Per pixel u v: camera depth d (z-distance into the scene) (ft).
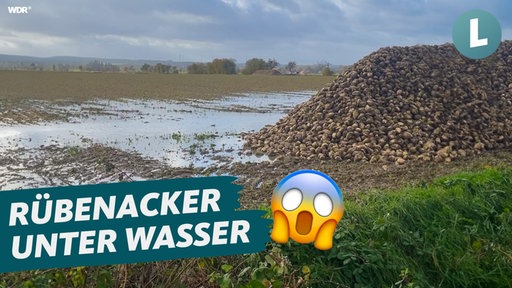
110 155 30.91
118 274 9.68
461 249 14.57
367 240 13.64
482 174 19.62
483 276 13.67
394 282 12.55
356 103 34.47
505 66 42.29
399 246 14.12
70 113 50.31
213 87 91.15
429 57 41.27
